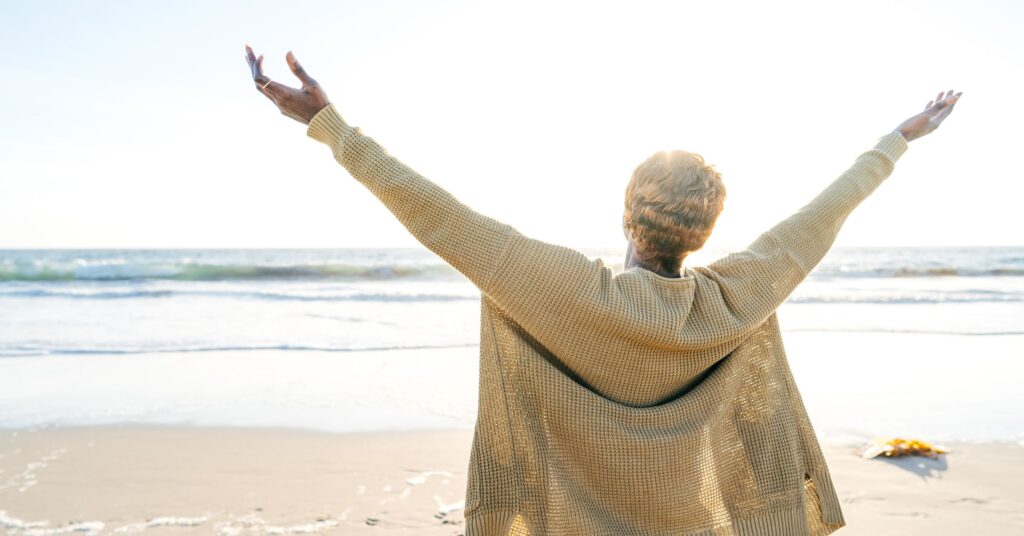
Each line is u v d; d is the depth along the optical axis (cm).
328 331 1062
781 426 153
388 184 132
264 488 375
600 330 134
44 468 406
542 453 139
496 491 139
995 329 1111
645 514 140
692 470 141
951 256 5375
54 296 1692
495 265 131
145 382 659
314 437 475
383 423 514
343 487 377
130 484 380
